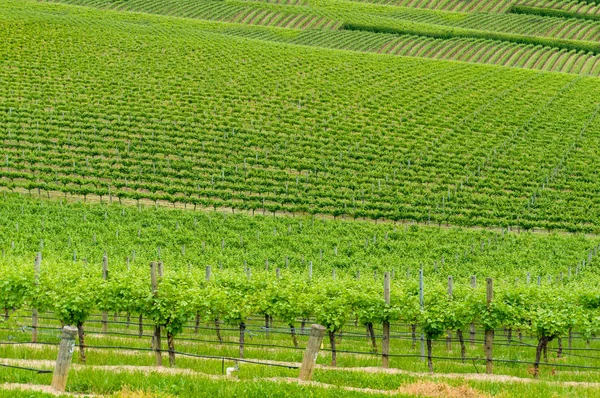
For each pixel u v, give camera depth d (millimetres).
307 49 106938
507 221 57156
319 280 28922
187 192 58156
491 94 90625
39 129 67312
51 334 25641
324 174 64688
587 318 24453
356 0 160125
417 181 64625
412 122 78875
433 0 159500
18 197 55750
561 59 122562
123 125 70312
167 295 22578
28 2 125438
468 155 70562
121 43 99375
